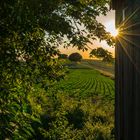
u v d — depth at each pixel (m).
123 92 6.70
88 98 44.22
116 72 7.49
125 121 6.44
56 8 8.81
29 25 7.77
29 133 8.23
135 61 5.72
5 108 8.09
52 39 9.39
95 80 91.38
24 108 8.55
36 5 7.71
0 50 7.94
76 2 10.02
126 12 6.48
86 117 25.17
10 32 7.73
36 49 8.40
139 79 5.45
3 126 7.70
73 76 98.12
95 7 10.67
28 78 8.64
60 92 10.40
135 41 5.73
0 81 8.09
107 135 19.41
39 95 9.64
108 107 33.84
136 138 5.60
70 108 26.44
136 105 5.61
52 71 9.09
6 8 7.33
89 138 18.81
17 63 8.10
